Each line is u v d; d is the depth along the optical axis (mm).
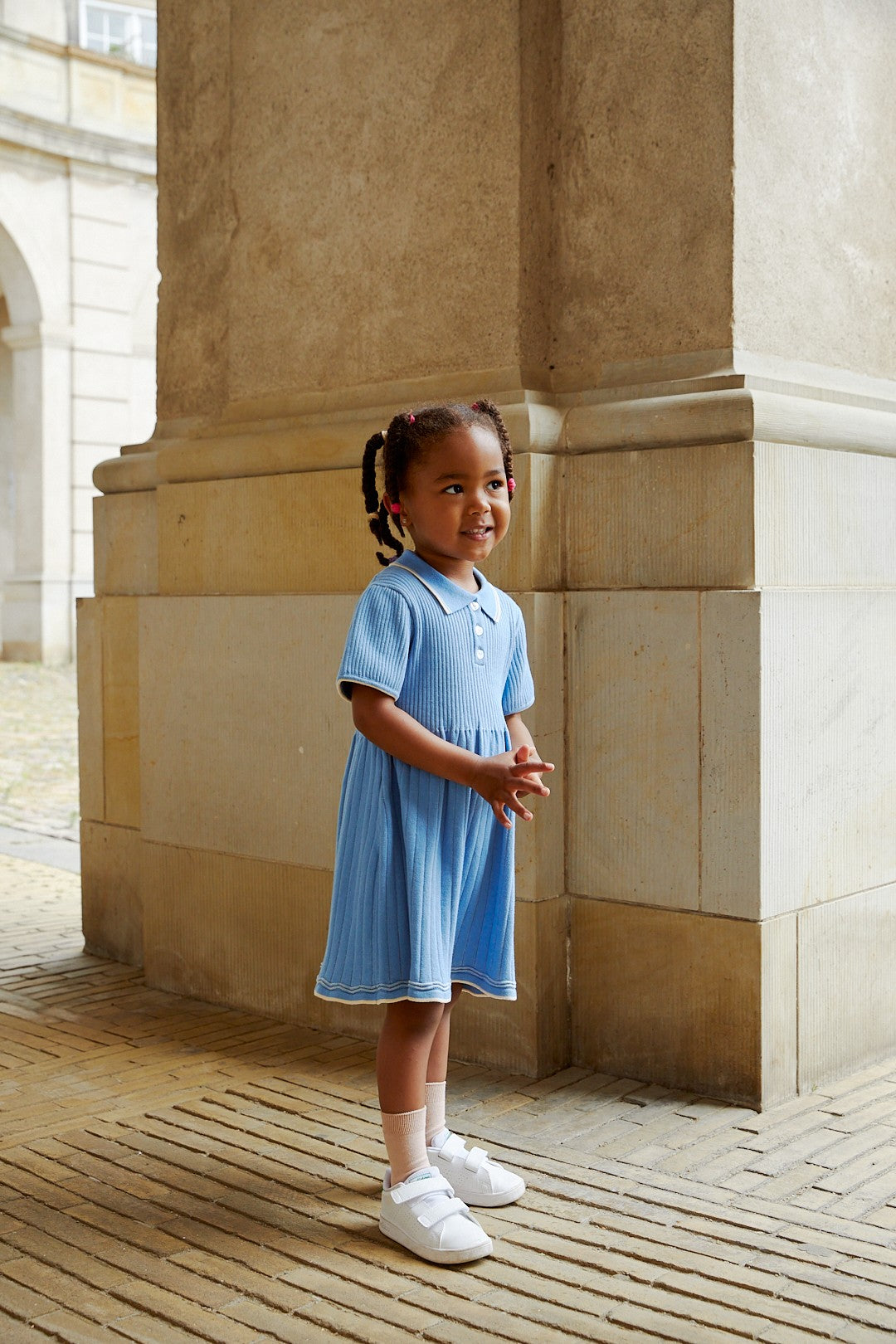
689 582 2926
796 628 2904
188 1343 1930
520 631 2537
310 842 3488
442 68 3260
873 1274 2102
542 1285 2092
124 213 16125
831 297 3229
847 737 3068
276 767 3562
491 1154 2611
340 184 3504
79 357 15805
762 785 2818
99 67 15820
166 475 3887
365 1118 2836
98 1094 3010
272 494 3576
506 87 3143
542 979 3070
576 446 3086
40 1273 2152
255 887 3639
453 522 2287
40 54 15336
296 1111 2883
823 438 2982
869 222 3344
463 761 2188
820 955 3002
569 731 3113
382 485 3289
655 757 2971
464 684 2318
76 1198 2439
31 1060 3260
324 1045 3375
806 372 3123
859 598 3098
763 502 2846
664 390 2980
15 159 15164
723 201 2934
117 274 16125
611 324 3131
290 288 3652
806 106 3125
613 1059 3090
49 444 15594
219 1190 2475
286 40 3600
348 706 3381
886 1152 2613
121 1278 2129
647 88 3033
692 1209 2350
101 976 4094
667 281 3029
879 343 3395
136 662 4109
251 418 3771
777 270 3053
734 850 2855
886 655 3199
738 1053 2877
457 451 2262
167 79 4078
